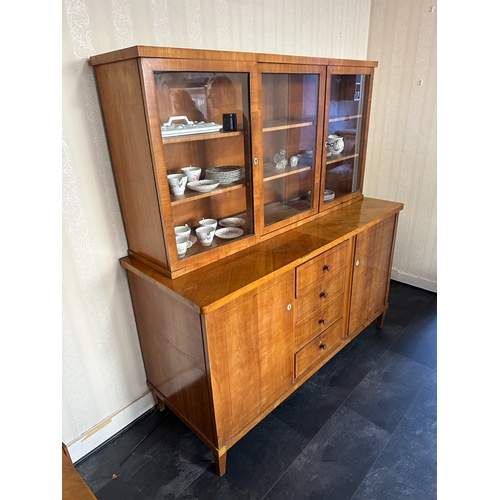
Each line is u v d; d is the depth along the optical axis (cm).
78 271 143
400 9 232
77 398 155
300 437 167
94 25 125
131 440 168
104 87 125
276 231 172
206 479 150
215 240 155
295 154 175
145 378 179
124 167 133
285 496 143
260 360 151
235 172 151
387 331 238
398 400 185
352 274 193
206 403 141
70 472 84
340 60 171
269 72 143
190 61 117
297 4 193
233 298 125
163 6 140
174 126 124
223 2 159
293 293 157
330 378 200
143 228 138
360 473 150
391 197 273
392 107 253
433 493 141
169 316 141
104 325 157
